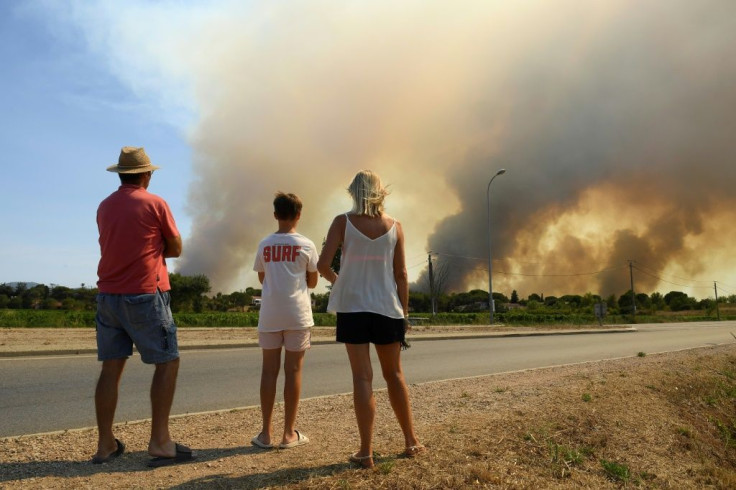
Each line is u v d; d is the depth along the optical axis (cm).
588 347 1523
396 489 307
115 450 359
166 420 349
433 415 504
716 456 528
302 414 529
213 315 2873
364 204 341
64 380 770
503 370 963
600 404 561
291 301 399
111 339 347
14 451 374
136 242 339
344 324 336
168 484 305
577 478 379
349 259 338
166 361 348
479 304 8712
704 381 791
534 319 4534
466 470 343
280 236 409
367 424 337
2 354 991
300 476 319
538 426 461
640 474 421
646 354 1130
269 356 404
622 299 10006
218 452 380
